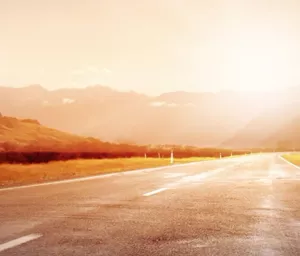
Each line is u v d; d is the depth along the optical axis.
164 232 6.16
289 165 31.83
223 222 7.06
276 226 6.72
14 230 6.22
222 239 5.71
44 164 34.16
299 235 6.02
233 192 12.06
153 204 9.32
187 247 5.22
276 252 5.00
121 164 35.47
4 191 12.12
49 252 4.88
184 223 6.94
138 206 8.99
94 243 5.38
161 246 5.26
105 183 15.04
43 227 6.47
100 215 7.70
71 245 5.25
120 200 10.02
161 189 12.86
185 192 12.01
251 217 7.61
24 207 8.72
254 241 5.60
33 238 5.65
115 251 4.96
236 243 5.47
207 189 12.95
